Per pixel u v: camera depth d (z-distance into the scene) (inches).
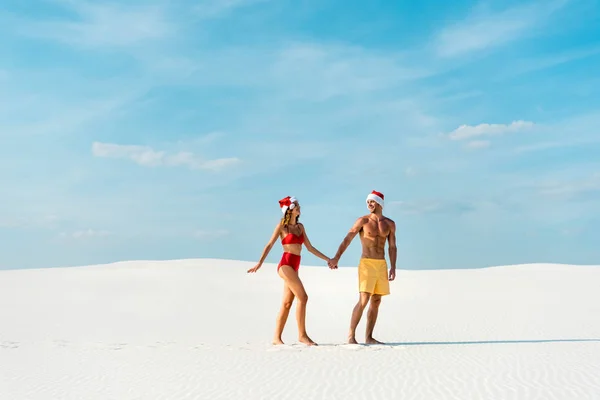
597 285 1043.3
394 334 515.2
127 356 409.1
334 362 372.5
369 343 455.2
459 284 1066.7
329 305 785.6
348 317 661.3
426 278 1189.1
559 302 780.6
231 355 405.4
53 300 855.7
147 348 442.9
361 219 469.4
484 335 495.5
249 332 542.0
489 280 1144.8
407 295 893.8
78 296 911.0
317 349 426.6
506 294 900.6
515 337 478.3
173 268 1403.8
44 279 1202.6
